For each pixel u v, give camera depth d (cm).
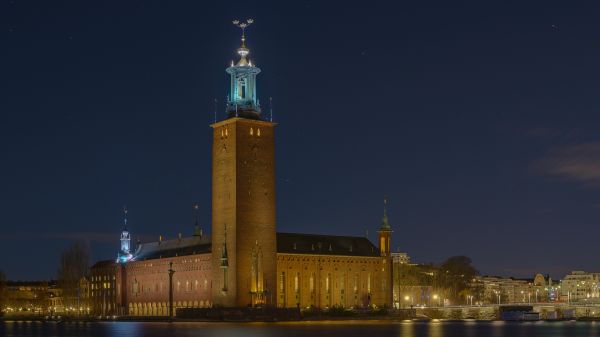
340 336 11819
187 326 15500
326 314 19838
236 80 19725
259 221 19338
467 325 17675
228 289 18988
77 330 14462
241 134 19312
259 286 19112
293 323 17112
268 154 19675
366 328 14550
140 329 14400
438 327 15862
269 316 18450
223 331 13275
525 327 16988
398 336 11888
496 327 16738
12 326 17062
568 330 15525
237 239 18962
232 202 19112
